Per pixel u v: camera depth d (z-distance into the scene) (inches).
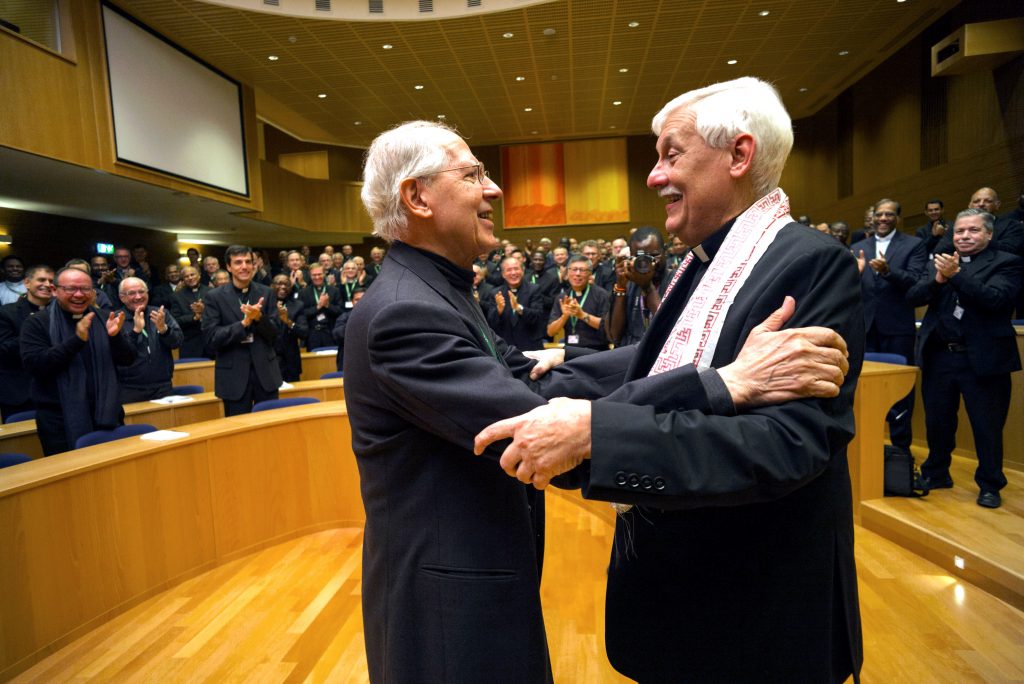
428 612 38.4
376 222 42.9
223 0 289.9
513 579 39.3
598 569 111.9
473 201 42.2
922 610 91.4
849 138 470.6
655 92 450.6
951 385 126.2
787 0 316.8
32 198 316.2
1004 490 131.6
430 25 328.5
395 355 35.8
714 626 36.4
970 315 120.6
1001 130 306.0
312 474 135.6
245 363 163.2
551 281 237.8
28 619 86.2
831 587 35.4
